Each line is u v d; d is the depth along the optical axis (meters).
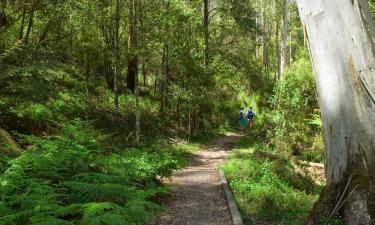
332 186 6.95
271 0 35.12
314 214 6.93
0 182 5.75
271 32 47.16
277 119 18.75
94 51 24.22
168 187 9.95
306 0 7.23
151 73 31.58
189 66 23.97
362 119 6.68
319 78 7.15
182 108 26.23
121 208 4.70
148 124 22.70
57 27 21.31
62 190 6.76
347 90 6.78
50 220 4.29
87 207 4.60
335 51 6.87
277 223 8.34
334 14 6.89
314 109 18.61
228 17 35.69
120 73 29.33
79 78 24.66
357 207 6.26
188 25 24.33
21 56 14.65
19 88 12.89
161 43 21.95
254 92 34.16
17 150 9.08
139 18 21.64
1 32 15.27
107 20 23.70
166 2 23.58
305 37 7.42
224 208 8.98
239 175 12.88
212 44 31.89
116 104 22.09
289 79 19.25
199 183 11.73
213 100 29.48
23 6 16.95
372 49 6.75
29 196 5.16
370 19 6.96
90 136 9.87
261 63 47.78
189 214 8.44
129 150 12.71
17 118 13.53
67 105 18.25
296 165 16.00
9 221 4.59
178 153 17.42
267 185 11.75
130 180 8.30
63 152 7.83
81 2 20.92
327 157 7.12
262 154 16.45
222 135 28.53
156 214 7.78
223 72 26.31
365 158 6.63
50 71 13.90
